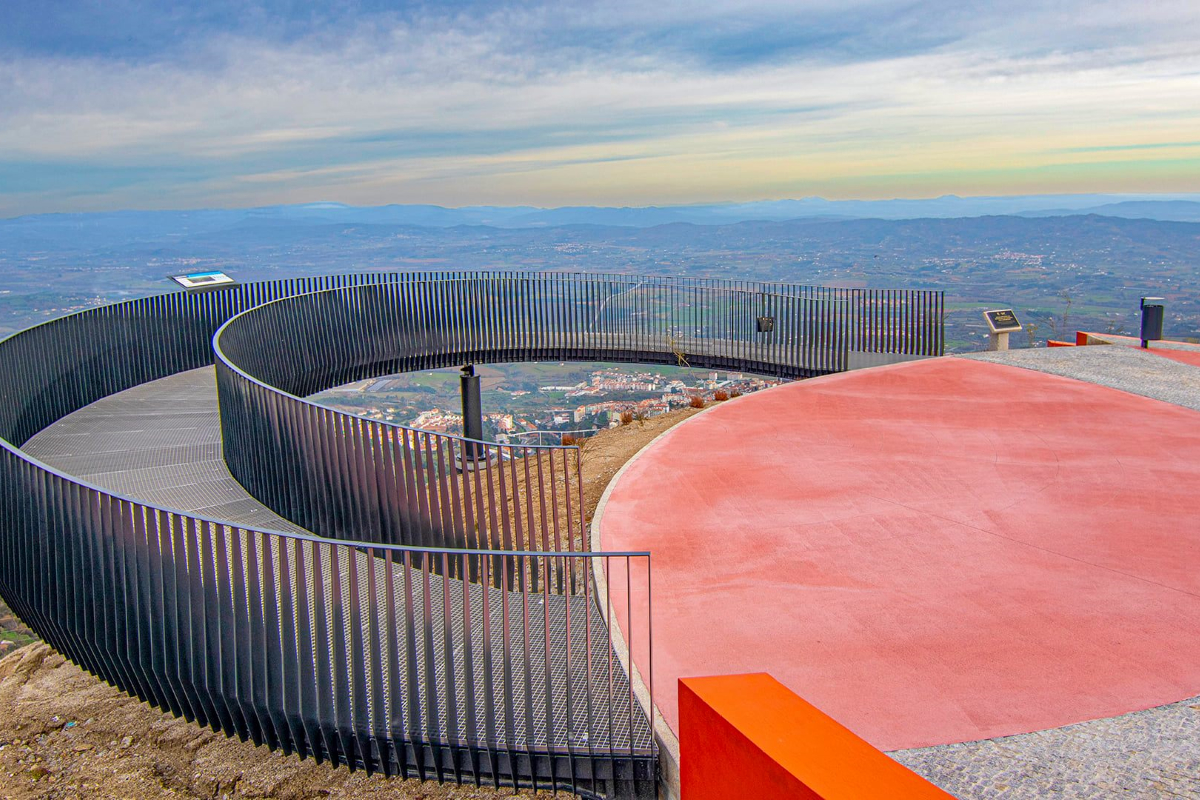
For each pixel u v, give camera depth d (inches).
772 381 601.9
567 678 158.7
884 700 173.6
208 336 571.2
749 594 223.8
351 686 176.4
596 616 213.9
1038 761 151.9
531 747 162.1
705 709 102.8
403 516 250.8
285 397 279.3
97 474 337.4
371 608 163.9
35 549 222.5
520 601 221.8
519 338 592.7
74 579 203.6
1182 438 346.6
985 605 213.6
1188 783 143.5
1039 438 353.4
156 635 187.9
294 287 608.1
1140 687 175.2
